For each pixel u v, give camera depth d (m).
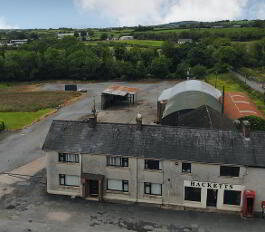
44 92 114.62
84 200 42.06
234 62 153.62
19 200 42.09
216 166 38.50
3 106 89.94
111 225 36.97
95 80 141.38
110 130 42.91
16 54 143.25
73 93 111.50
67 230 36.19
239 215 38.59
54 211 39.69
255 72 144.38
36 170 50.62
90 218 38.28
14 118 79.38
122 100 98.25
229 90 109.62
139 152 40.22
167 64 143.50
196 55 152.75
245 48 169.12
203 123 48.56
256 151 38.56
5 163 53.28
